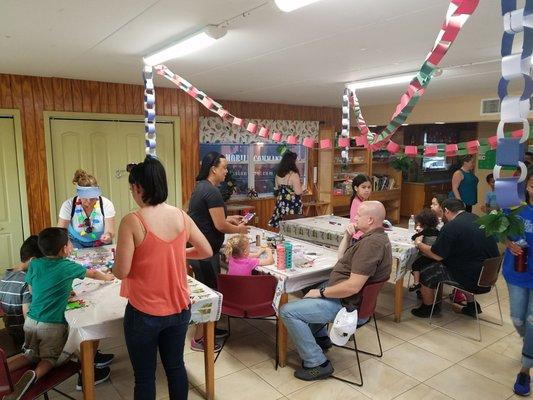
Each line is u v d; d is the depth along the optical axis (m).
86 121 4.51
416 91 1.89
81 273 2.13
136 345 1.78
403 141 8.21
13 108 4.09
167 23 2.40
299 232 4.36
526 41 1.18
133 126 4.81
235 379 2.60
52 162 4.35
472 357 2.87
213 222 2.79
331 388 2.51
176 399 1.92
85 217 3.10
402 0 2.05
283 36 2.68
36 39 2.73
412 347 3.00
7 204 4.18
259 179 6.72
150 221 1.74
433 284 3.36
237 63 3.55
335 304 2.55
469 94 5.50
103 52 3.11
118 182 4.79
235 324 3.41
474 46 2.95
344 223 4.45
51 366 2.02
